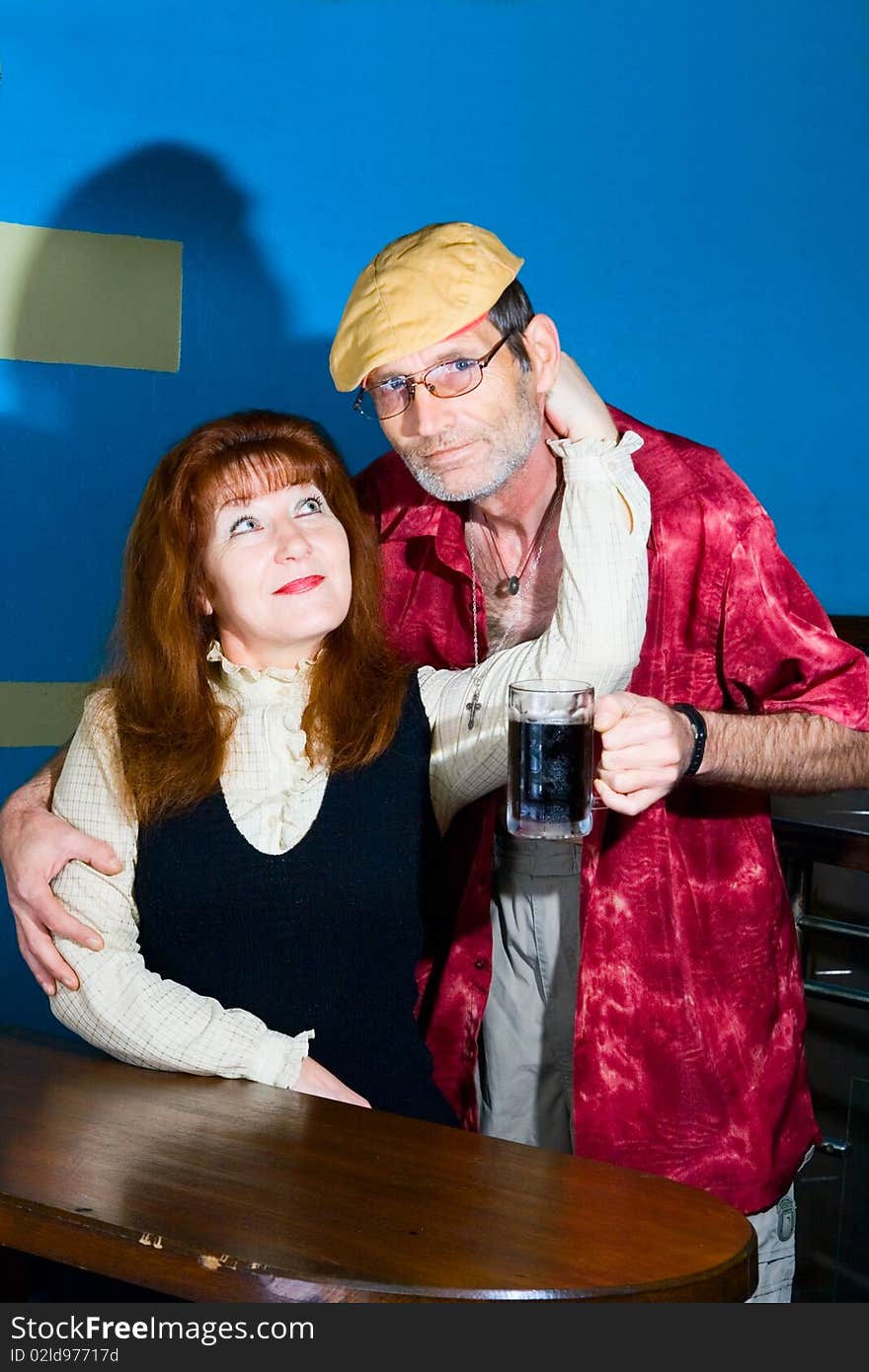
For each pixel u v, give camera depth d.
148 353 2.53
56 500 2.51
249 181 2.54
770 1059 1.92
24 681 2.53
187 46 2.48
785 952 1.95
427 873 1.82
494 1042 1.91
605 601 1.62
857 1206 2.34
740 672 1.89
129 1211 1.13
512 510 1.87
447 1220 1.13
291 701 1.68
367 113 2.59
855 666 1.84
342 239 2.61
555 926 1.87
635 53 2.73
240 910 1.60
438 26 2.61
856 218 2.93
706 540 1.84
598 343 2.76
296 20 2.53
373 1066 1.61
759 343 2.88
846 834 2.18
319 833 1.62
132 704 1.68
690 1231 1.12
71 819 1.64
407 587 1.99
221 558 1.65
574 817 1.45
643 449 1.91
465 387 1.70
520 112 2.67
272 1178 1.20
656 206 2.77
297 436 1.72
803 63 2.85
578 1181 1.21
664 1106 1.86
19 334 2.45
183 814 1.61
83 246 2.47
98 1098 1.39
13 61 2.40
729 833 1.89
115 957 1.54
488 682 1.69
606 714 1.57
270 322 2.59
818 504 2.97
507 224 2.68
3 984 2.54
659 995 1.85
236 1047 1.47
